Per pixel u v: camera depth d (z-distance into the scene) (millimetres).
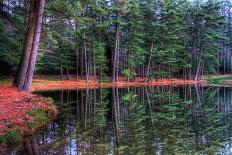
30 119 14531
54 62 56688
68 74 59406
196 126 17484
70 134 14422
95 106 24953
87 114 20766
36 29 22484
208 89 44281
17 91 22125
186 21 67750
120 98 31078
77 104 25781
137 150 12078
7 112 14734
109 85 50375
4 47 32031
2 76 38469
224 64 83000
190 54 68000
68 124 16859
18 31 32906
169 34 60812
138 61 57938
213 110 23781
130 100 29547
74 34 50375
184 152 11992
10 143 12031
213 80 68625
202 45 66875
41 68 55250
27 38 23156
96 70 60781
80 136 14141
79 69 63500
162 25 58219
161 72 61844
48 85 45000
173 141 13750
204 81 66125
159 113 22031
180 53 67000
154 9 59719
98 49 54250
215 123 18406
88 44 55594
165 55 61281
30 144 12250
